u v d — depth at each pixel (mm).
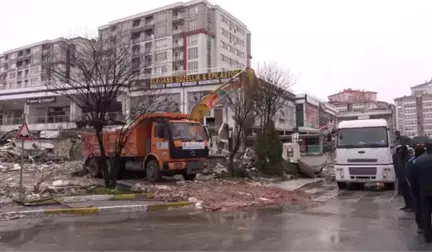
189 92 36750
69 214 10852
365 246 6957
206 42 79500
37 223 9578
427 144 7371
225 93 21453
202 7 79625
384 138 16812
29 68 101688
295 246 7004
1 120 51688
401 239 7496
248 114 21438
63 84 26297
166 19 81938
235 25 90000
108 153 18688
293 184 18594
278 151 21891
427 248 6789
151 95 23062
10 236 8109
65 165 24828
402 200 13609
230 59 87312
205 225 9133
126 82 16047
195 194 13555
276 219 9930
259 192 14734
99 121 14805
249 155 24594
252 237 7781
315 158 24453
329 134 18953
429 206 7230
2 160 26094
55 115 48719
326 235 7926
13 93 48750
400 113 112125
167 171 17000
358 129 17344
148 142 18062
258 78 23453
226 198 13266
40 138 31531
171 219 10016
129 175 19688
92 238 7848
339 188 17844
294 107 51938
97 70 14633
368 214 10656
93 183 16453
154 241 7520
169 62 80750
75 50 16188
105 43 16328
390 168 16578
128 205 11602
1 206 11609
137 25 85562
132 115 18000
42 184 15844
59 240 7695
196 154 17438
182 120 17688
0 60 110688
